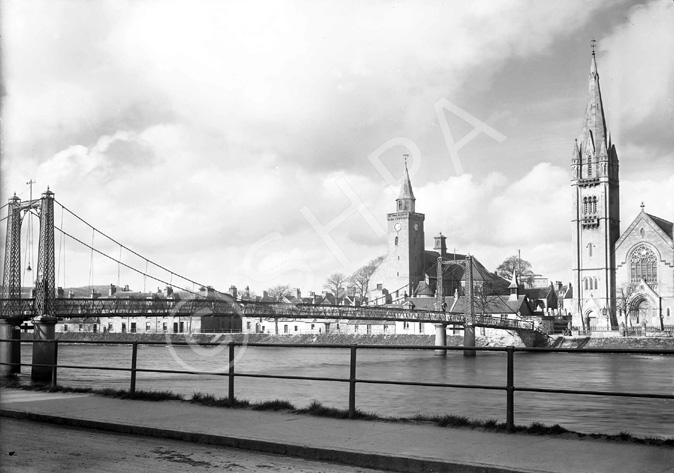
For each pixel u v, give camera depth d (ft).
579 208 564.30
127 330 548.72
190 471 36.04
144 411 54.80
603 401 150.82
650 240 518.78
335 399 136.98
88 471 35.83
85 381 168.66
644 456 37.45
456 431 45.37
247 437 42.91
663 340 425.28
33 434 47.16
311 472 36.27
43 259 228.22
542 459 36.70
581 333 485.15
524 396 162.40
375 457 37.83
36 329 223.71
